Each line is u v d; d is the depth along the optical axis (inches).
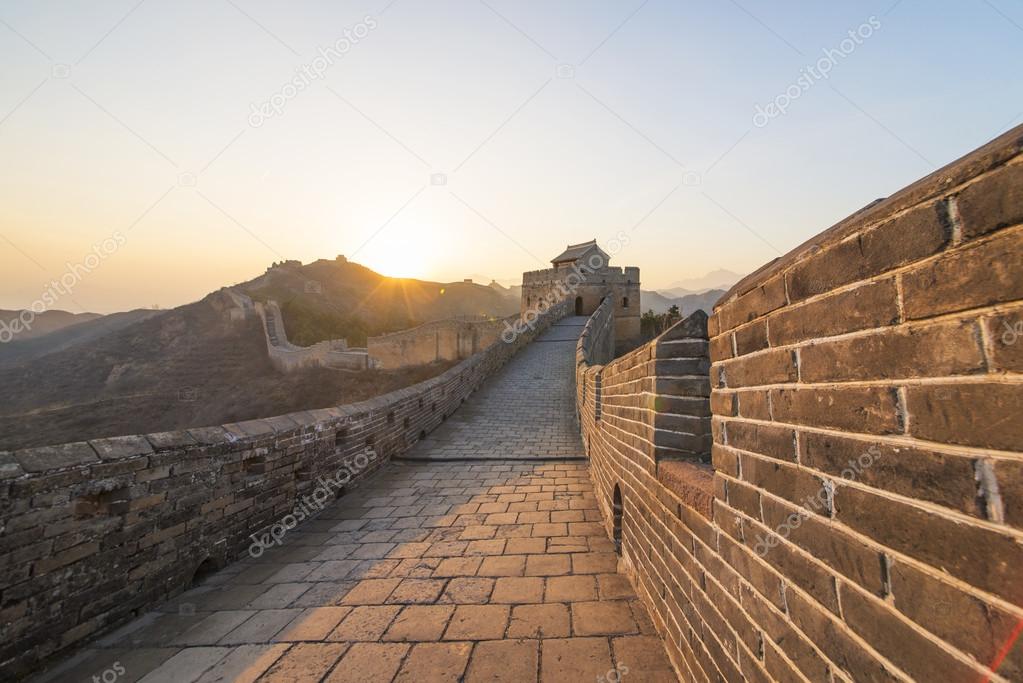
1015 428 29.4
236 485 177.2
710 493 81.4
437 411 458.3
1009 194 29.9
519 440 396.8
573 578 151.6
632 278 1770.4
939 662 34.4
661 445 115.9
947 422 34.6
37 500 114.3
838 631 46.3
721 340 79.7
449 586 148.7
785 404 57.7
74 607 120.3
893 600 39.4
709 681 79.8
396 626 125.7
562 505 232.8
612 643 113.5
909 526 37.9
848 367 46.0
